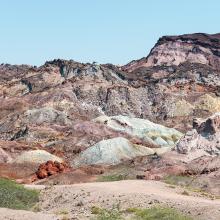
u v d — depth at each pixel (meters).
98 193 48.94
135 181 60.06
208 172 76.19
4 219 33.72
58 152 122.56
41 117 172.62
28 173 99.12
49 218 35.69
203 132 93.81
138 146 118.69
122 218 38.38
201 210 38.38
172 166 81.50
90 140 135.50
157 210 39.22
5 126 173.25
